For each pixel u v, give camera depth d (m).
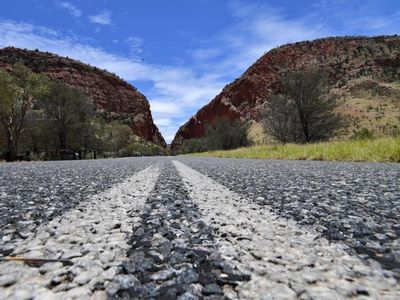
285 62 127.31
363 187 3.70
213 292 1.03
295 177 5.14
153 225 1.99
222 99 143.00
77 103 39.06
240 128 47.59
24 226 1.96
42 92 28.59
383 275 1.16
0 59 112.19
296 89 24.34
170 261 1.33
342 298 0.98
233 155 22.62
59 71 132.25
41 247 1.52
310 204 2.66
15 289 1.05
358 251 1.43
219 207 2.60
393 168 6.47
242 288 1.06
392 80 88.62
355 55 110.00
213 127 54.31
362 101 77.62
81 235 1.75
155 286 1.09
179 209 2.54
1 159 25.73
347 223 1.97
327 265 1.26
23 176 6.09
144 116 158.00
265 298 0.99
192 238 1.69
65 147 38.09
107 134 55.28
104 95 145.25
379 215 2.20
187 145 103.06
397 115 63.25
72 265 1.28
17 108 27.70
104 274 1.19
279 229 1.84
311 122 24.55
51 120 36.22
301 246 1.52
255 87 125.38
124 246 1.54
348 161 10.09
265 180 4.79
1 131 31.20
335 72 105.19
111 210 2.51
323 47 124.69
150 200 3.02
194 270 1.23
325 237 1.66
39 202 2.93
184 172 7.16
